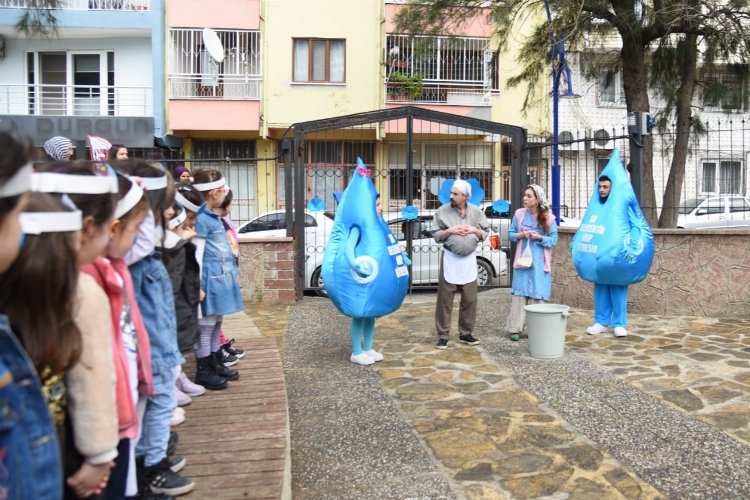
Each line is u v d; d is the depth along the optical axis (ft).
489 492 11.69
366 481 12.34
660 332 24.09
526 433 14.37
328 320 27.63
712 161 37.78
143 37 62.59
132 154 62.18
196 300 13.55
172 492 9.43
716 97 37.70
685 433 14.10
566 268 30.50
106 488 6.96
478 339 23.57
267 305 31.45
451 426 14.90
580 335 23.95
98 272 7.23
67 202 5.70
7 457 4.76
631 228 22.91
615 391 17.07
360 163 20.21
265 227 38.86
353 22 60.34
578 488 11.76
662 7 35.50
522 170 33.96
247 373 16.43
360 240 19.47
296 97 60.34
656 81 39.40
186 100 58.59
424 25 39.96
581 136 61.52
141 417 8.80
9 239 4.87
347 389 17.85
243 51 60.08
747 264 26.86
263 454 11.02
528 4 39.60
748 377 17.97
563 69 38.11
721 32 35.58
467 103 60.08
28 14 26.45
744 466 12.46
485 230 22.77
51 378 5.63
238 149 61.72
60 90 63.57
